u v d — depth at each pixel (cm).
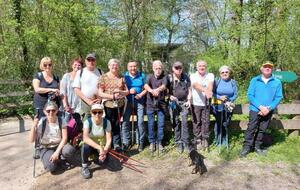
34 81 570
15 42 1084
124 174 504
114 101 541
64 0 1171
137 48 1862
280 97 560
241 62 1012
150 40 2005
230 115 591
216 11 1313
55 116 501
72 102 566
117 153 537
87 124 491
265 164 536
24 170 529
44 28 1184
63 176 500
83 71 548
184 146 582
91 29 1246
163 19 1994
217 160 550
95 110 488
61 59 1274
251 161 547
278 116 695
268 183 475
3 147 643
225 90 580
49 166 498
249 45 1005
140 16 1853
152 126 576
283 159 553
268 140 614
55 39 1165
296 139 639
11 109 920
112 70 543
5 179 500
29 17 1165
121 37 1661
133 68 573
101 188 464
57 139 505
